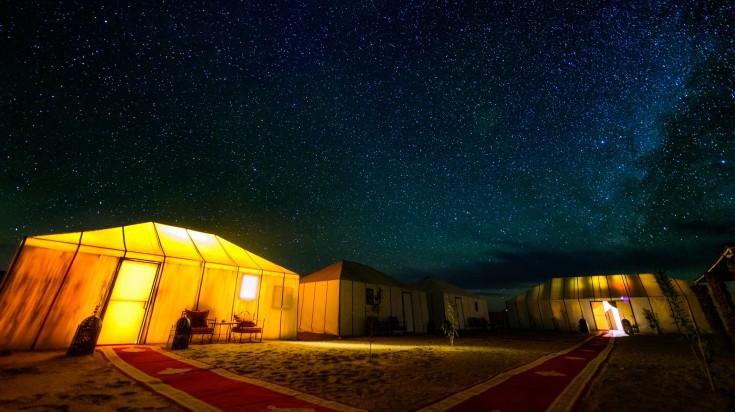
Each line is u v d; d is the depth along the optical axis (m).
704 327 20.47
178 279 9.88
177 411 3.48
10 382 4.39
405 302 19.39
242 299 11.10
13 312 7.13
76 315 7.82
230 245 12.90
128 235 9.91
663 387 5.18
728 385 5.29
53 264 7.85
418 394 4.44
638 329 22.08
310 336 13.71
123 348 7.87
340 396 4.27
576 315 24.81
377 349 9.80
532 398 4.31
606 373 6.46
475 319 25.06
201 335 9.98
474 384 5.12
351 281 16.09
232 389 4.42
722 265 8.23
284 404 3.84
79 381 4.61
